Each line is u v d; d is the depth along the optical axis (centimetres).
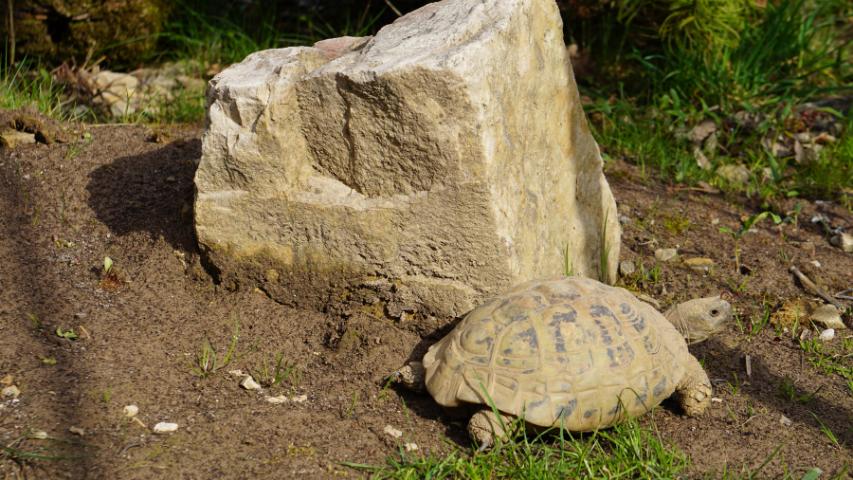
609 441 146
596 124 215
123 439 141
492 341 144
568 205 162
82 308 155
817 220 191
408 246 153
